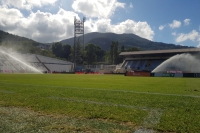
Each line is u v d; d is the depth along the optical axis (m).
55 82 19.56
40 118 5.09
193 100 8.27
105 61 158.62
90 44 148.88
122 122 4.77
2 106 6.59
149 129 4.30
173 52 77.81
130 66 87.69
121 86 15.65
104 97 8.78
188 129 4.23
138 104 7.09
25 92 10.45
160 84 19.09
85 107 6.37
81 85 16.00
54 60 103.75
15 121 4.82
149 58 86.31
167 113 5.69
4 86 14.16
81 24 100.81
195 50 73.38
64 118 5.09
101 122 4.76
